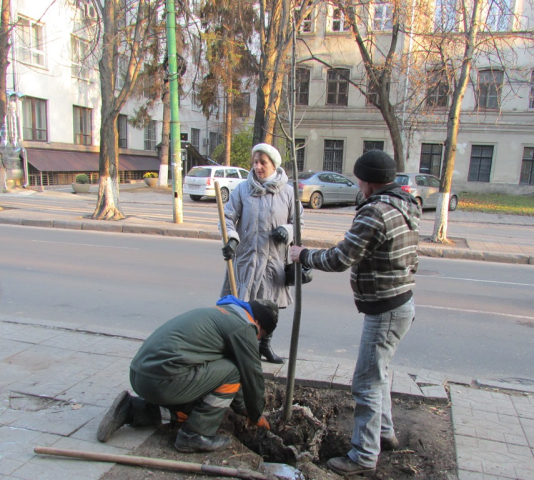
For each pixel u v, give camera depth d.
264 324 3.07
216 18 20.00
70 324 4.82
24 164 22.28
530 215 17.88
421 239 11.75
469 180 26.36
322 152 27.84
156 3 12.95
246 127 29.78
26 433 2.86
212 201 19.81
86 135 27.28
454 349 4.75
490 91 25.03
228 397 2.85
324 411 3.35
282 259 3.77
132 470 2.57
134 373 2.77
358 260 2.45
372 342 2.58
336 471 2.71
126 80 12.71
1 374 3.63
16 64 21.75
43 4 23.06
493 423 3.19
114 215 13.15
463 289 7.37
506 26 19.39
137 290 6.52
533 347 4.87
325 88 27.00
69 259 8.42
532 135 25.05
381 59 25.33
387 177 2.51
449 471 2.68
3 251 8.93
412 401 3.50
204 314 2.86
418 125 23.16
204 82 24.12
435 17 17.33
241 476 2.56
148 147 33.09
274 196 3.70
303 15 12.80
